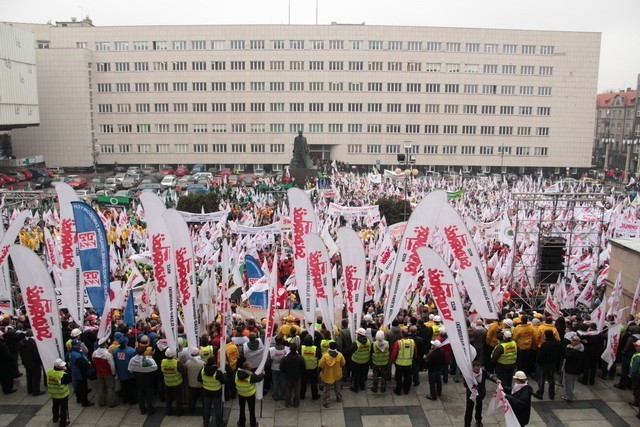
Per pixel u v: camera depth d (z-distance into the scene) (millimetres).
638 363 15992
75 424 15500
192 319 16562
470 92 103000
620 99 131125
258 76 101562
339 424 15531
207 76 101625
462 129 104062
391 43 101000
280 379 16781
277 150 103938
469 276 18719
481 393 15109
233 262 27156
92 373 16797
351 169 103250
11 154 98438
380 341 16594
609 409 16328
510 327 17734
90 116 100938
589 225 32125
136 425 15453
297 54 100875
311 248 17781
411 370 17281
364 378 17391
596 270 25828
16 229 20781
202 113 102812
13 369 17516
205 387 14789
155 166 104688
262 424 15508
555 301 21641
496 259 28625
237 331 17297
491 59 102188
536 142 105188
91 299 19281
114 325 19234
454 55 101688
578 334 17375
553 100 103938
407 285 18781
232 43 100938
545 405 16516
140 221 43000
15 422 15562
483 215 42750
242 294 23969
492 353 16594
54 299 16031
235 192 64000
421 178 80562
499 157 105125
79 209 18656
